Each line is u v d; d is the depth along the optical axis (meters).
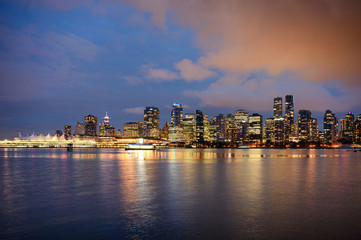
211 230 19.20
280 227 19.77
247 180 44.59
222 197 30.20
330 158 134.88
